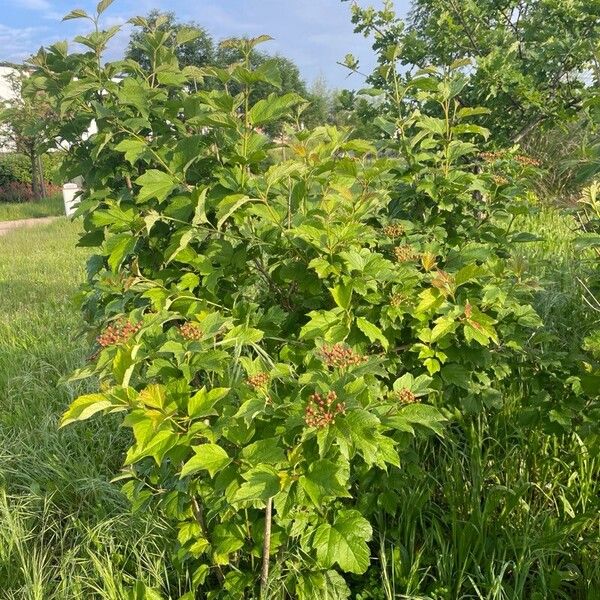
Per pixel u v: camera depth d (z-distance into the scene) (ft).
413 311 6.91
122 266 8.27
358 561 5.53
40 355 14.10
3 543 8.18
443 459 8.33
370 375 5.88
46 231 44.78
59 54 8.32
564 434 8.48
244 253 6.93
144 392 5.10
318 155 6.98
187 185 7.50
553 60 16.89
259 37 7.29
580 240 6.57
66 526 8.63
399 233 8.30
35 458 9.80
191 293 6.86
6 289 22.27
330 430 4.72
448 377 7.27
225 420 5.36
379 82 16.61
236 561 7.05
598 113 7.18
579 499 7.73
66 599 7.20
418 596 6.90
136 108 8.01
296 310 7.51
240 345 5.90
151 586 7.38
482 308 7.64
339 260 6.55
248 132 7.01
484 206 9.93
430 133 8.80
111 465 9.96
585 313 11.09
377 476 7.08
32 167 80.53
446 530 7.88
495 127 17.01
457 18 18.24
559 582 6.96
